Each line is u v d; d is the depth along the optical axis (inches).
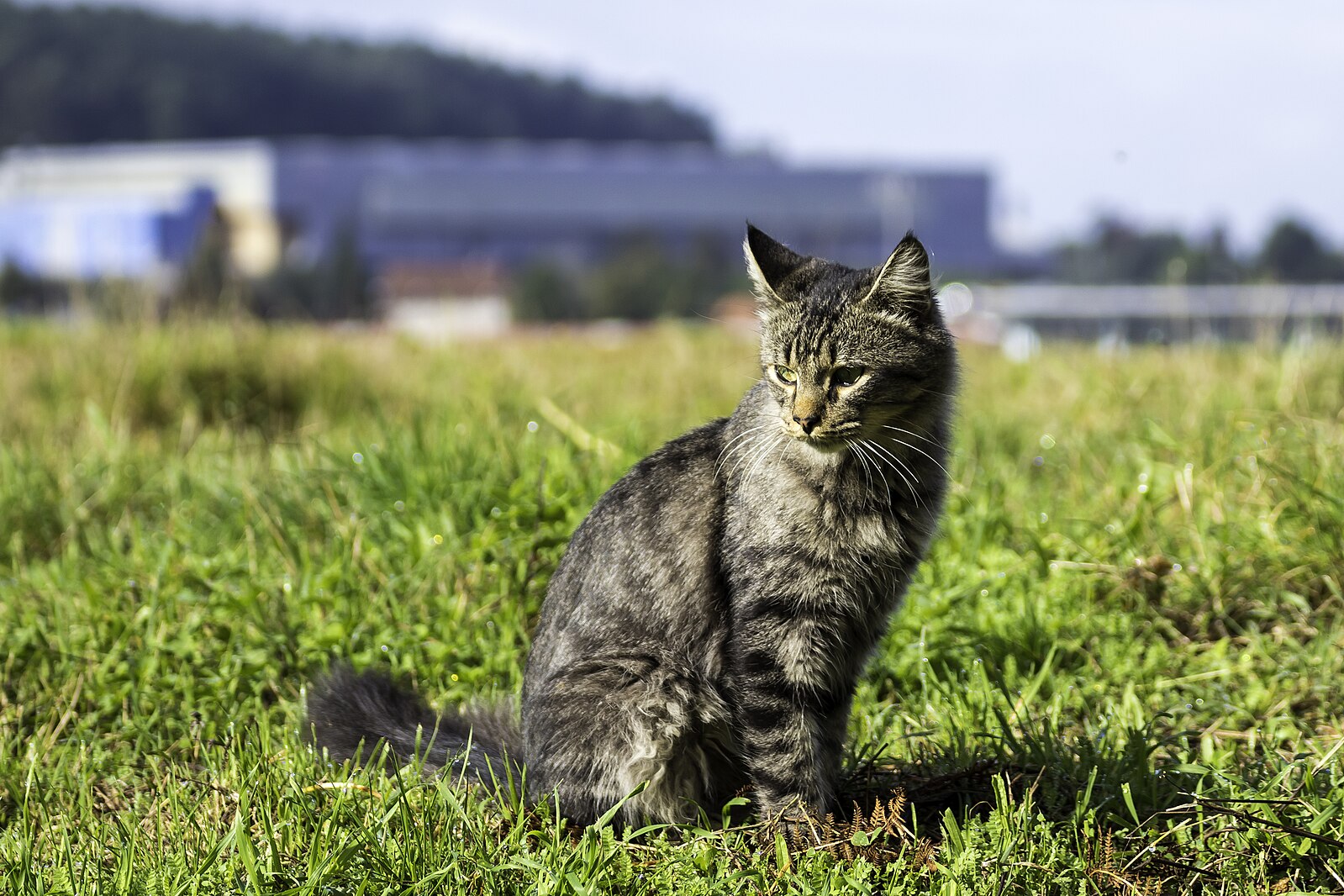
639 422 288.0
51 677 189.9
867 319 155.0
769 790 149.6
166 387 341.4
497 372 382.6
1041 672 179.0
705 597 153.1
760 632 148.8
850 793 156.9
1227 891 130.9
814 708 151.3
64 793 160.9
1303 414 263.9
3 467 269.1
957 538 219.8
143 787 166.9
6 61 5012.3
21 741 175.0
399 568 209.6
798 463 153.2
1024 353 430.6
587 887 126.8
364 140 5816.9
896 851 138.3
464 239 3555.6
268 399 347.3
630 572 155.5
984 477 249.6
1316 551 203.6
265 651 188.5
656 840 143.1
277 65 5698.8
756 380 170.2
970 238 3646.7
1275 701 180.1
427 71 6250.0
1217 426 260.7
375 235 3506.4
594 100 6732.3
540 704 155.3
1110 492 235.3
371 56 6190.9
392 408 342.0
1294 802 139.9
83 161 3732.8
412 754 157.8
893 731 174.1
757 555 149.3
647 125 6796.3
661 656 152.6
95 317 399.9
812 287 162.1
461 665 185.9
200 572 209.5
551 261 2331.4
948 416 165.5
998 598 202.5
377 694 167.3
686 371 405.7
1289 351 309.7
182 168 3553.2
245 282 600.7
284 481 249.8
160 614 199.0
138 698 181.3
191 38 5556.1
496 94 6491.1
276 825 140.8
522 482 216.4
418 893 127.4
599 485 221.9
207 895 129.8
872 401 153.9
